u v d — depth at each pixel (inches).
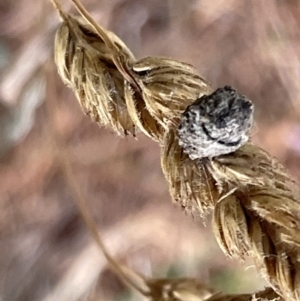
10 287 6.0
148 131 1.9
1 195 5.6
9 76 4.4
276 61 5.4
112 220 5.9
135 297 6.0
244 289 5.8
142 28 5.3
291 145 5.6
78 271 5.9
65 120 5.3
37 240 5.9
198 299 2.5
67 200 5.8
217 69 5.5
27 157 5.4
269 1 5.3
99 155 5.6
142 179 5.8
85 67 2.0
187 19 5.4
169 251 6.0
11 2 4.5
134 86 1.8
